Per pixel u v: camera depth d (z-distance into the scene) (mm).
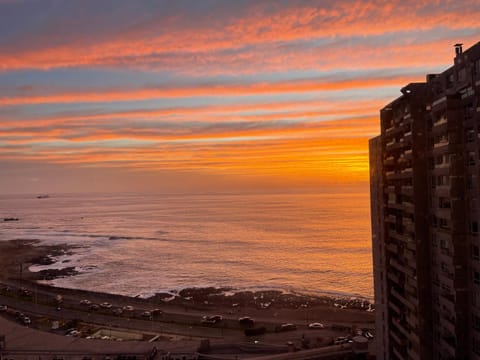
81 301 142625
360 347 83375
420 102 45375
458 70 38906
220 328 114562
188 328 114938
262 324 117000
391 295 57312
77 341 100500
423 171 45344
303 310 132625
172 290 165000
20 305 138625
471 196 37438
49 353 91312
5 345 95750
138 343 98375
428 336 45406
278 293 157125
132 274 194000
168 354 87625
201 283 176250
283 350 91688
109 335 109625
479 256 36594
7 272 197875
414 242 46281
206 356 88375
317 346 94438
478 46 35500
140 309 135500
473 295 37906
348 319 121688
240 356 88625
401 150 51156
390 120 56156
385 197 57438
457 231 38688
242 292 159375
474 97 36219
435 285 44281
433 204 44156
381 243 65688
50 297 149250
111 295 153500
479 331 37031
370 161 70750
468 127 37375
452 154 38562
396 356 55594
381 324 66438
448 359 41000
